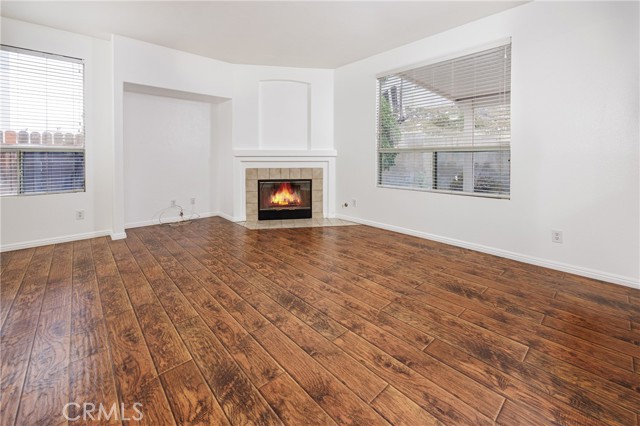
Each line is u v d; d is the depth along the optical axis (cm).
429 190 421
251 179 534
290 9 332
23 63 360
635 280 266
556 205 306
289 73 530
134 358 173
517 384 154
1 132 354
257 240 420
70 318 214
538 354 177
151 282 277
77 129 402
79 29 380
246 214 538
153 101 496
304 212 557
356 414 136
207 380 156
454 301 243
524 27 316
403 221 456
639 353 177
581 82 284
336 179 561
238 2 318
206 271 305
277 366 167
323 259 343
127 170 477
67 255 350
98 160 421
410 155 444
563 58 293
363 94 497
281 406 140
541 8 304
